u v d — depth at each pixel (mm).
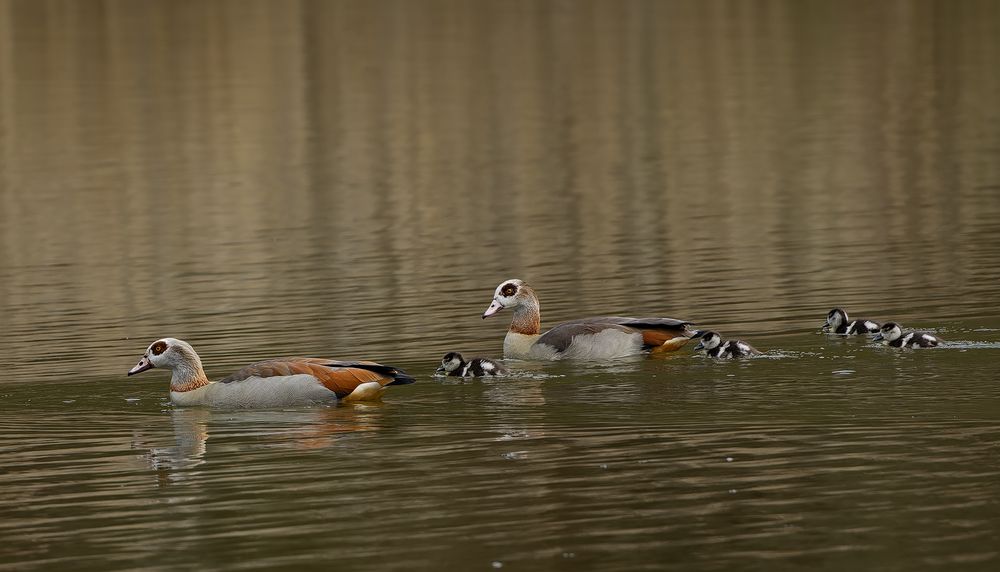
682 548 12766
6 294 29422
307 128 51750
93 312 27172
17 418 18484
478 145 48312
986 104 53281
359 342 23469
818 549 12641
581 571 12320
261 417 18234
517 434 16656
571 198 39406
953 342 20812
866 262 29359
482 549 12883
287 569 12586
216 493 14820
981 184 39219
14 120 53438
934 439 15703
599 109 54375
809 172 42250
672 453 15570
